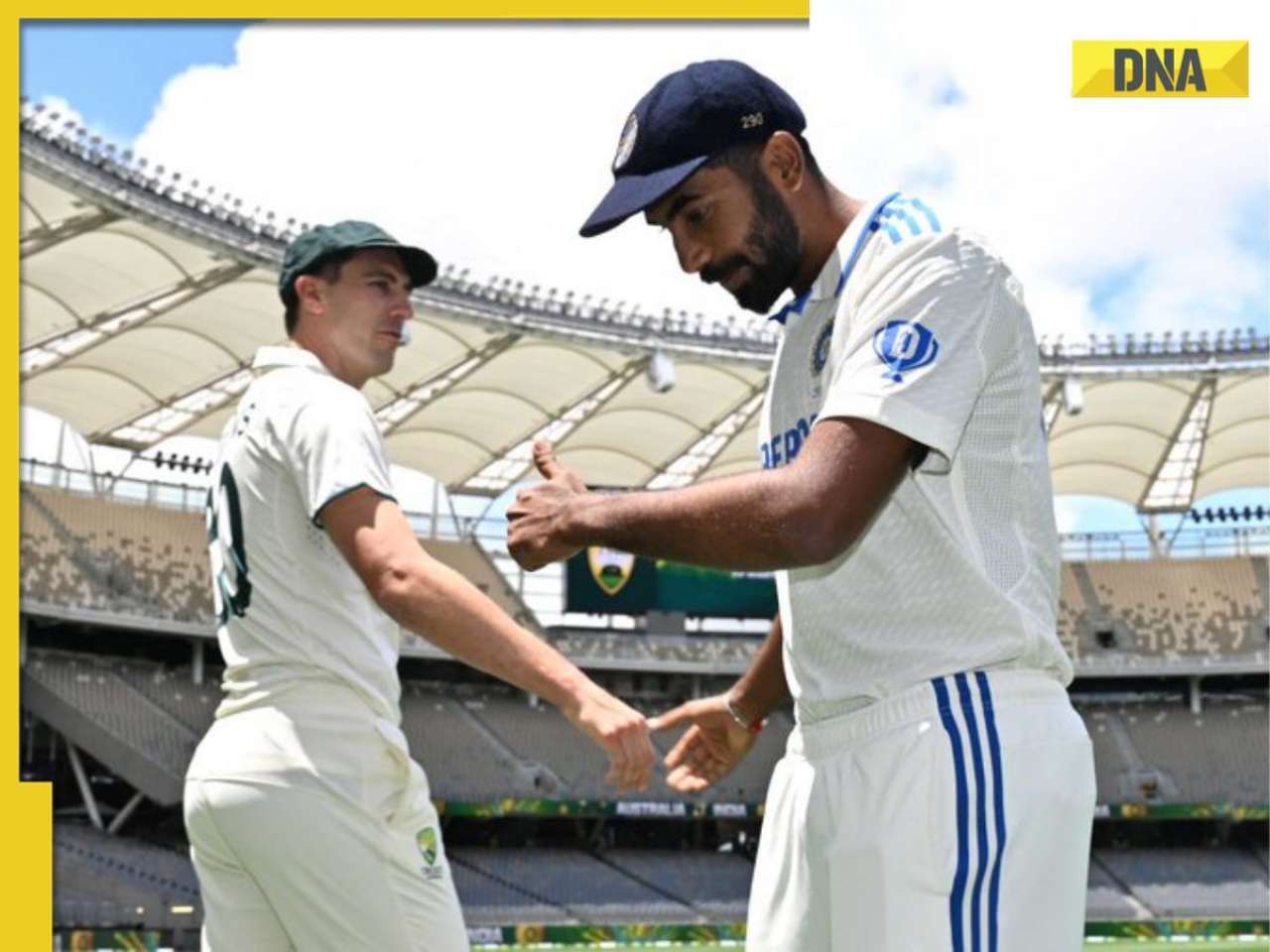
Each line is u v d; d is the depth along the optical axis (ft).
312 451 11.37
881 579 8.96
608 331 125.39
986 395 8.88
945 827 8.47
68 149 91.45
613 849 156.15
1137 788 156.76
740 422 144.56
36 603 127.65
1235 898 151.02
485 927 131.54
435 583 10.51
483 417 139.33
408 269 13.29
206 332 115.34
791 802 9.52
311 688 11.71
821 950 9.21
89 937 105.81
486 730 153.38
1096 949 131.85
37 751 135.44
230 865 11.93
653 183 8.89
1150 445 153.17
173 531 144.25
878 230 9.02
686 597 147.64
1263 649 163.12
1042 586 9.07
